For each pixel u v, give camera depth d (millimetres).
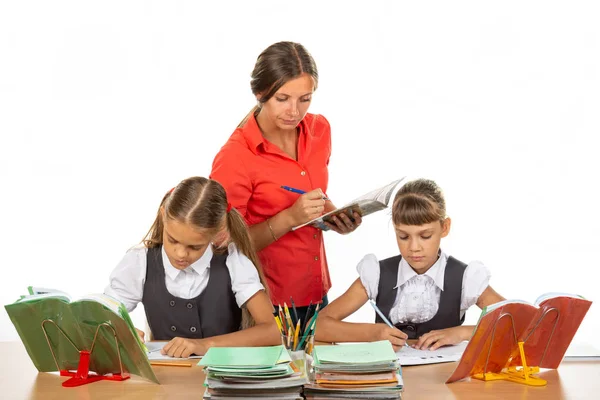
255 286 2209
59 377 1839
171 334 2242
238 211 2395
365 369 1617
